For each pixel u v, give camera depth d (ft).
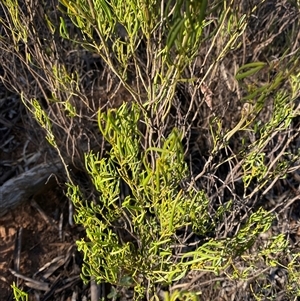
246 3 6.14
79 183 6.61
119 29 6.98
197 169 6.90
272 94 3.65
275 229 6.69
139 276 5.22
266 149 6.42
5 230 6.55
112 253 3.59
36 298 6.29
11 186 6.50
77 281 6.49
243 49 6.09
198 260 3.35
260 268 5.64
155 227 4.21
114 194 3.68
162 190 3.31
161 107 3.61
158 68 3.49
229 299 5.96
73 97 6.30
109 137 3.12
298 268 6.06
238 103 6.09
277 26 7.43
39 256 6.56
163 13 3.32
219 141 4.00
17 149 7.54
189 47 2.67
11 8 3.98
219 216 4.66
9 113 7.90
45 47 5.60
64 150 6.69
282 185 7.29
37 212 6.79
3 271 6.31
